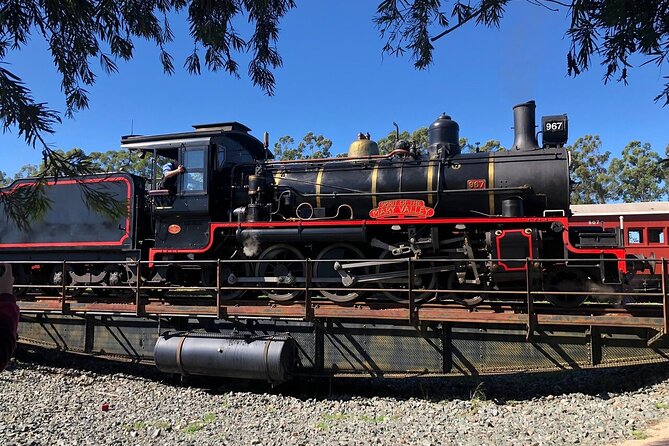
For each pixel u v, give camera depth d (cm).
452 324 780
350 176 936
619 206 2525
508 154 865
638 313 739
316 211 934
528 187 830
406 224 854
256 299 1001
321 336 833
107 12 253
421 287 868
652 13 186
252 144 1126
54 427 692
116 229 1002
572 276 795
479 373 761
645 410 657
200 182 962
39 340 1015
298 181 962
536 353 746
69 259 1047
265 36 301
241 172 1002
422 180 886
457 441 594
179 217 978
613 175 4144
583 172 4128
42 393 866
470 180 863
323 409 754
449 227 862
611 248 748
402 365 793
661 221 1955
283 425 681
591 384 826
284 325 852
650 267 766
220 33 283
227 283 945
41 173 189
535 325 711
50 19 216
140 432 666
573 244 782
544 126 867
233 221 967
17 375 975
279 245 916
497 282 795
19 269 1079
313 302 867
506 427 637
